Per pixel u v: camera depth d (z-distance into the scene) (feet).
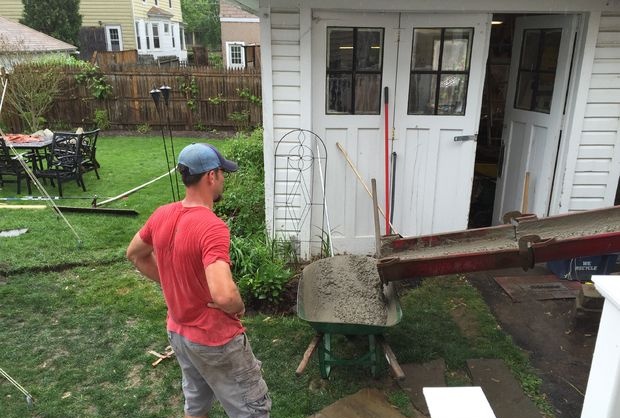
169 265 6.89
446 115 14.57
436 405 4.99
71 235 18.17
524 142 16.08
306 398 9.70
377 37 14.01
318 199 15.38
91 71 38.75
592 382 5.85
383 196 15.34
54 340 11.85
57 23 63.36
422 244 11.48
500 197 17.40
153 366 10.82
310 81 13.96
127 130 40.52
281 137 14.56
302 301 10.62
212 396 8.04
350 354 11.12
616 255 13.91
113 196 23.07
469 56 14.01
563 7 13.10
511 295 13.39
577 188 14.74
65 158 23.20
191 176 6.93
